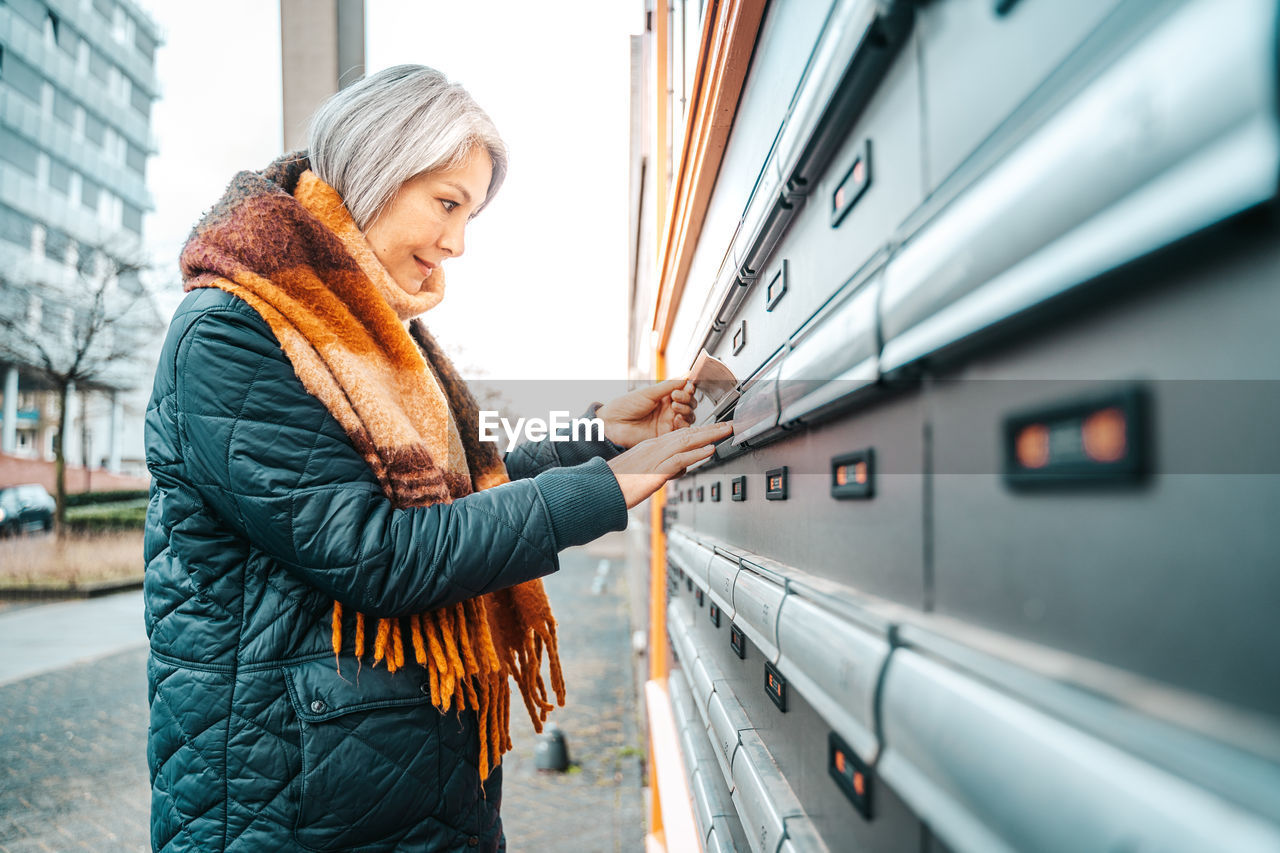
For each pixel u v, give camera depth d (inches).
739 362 42.1
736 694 40.5
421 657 36.8
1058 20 10.8
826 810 22.6
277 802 34.8
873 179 19.0
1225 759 7.9
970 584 13.8
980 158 13.0
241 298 34.6
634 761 188.9
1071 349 10.9
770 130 32.9
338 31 104.1
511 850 140.2
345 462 34.2
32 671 292.0
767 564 32.4
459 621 40.3
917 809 13.8
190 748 34.9
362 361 37.9
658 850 101.7
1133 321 9.6
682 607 73.8
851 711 18.2
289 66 102.9
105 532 549.6
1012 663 12.2
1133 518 9.7
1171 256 9.0
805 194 26.3
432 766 37.9
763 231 30.8
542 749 184.7
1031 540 11.9
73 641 348.5
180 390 33.9
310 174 42.0
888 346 16.5
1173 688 8.9
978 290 12.4
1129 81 8.9
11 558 488.7
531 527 34.6
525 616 52.4
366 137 40.2
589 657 318.3
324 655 35.6
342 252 38.8
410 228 42.1
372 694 35.9
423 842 37.8
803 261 26.7
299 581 35.8
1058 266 10.2
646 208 149.4
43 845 148.3
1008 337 12.6
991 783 11.1
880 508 18.5
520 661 53.6
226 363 33.2
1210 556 8.5
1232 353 8.2
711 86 43.3
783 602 26.6
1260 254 7.8
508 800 164.9
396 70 42.3
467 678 39.9
